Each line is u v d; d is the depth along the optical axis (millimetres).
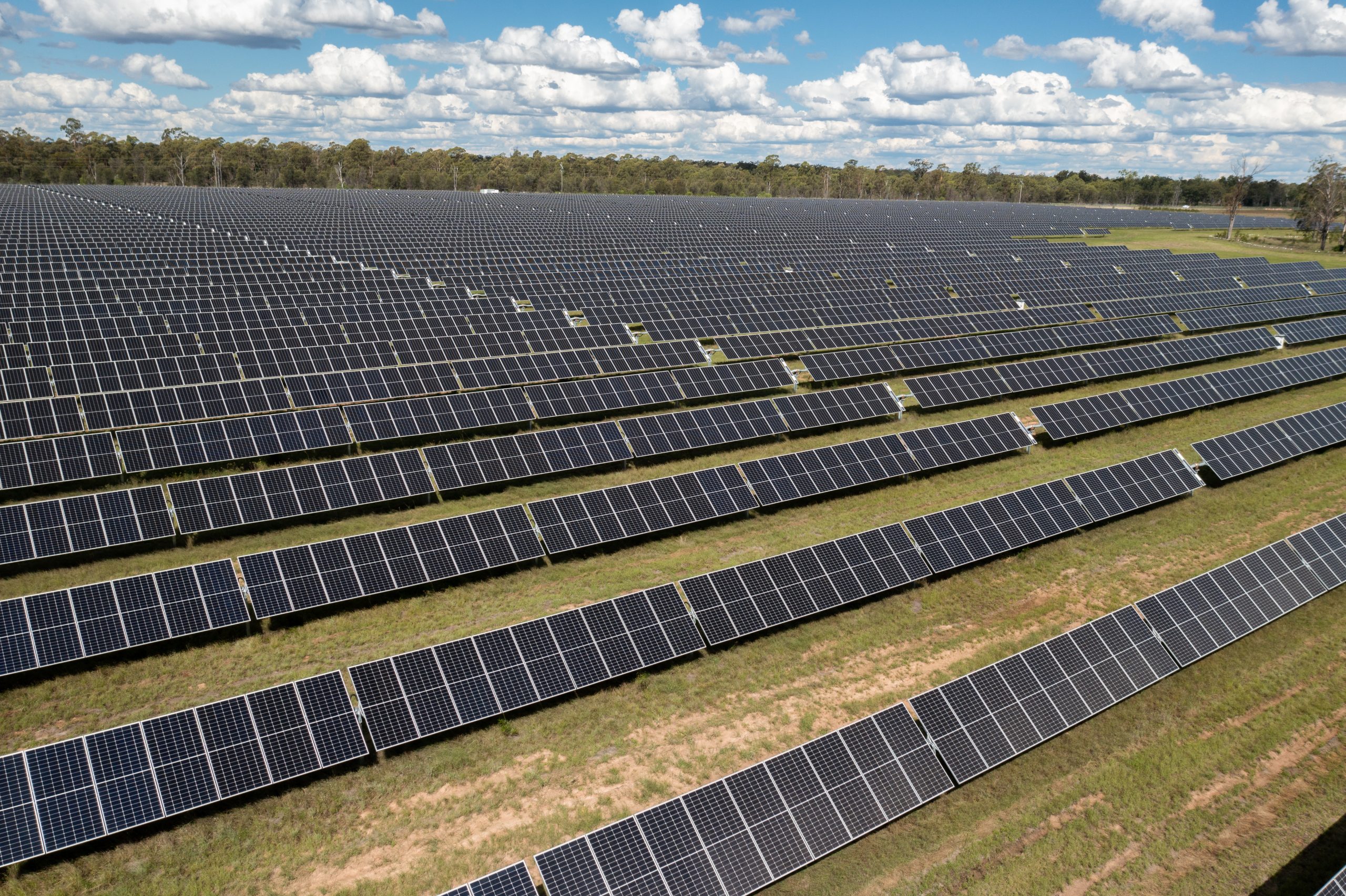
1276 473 40031
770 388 47219
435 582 27094
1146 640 24406
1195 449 38344
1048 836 18672
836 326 62812
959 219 160000
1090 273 89625
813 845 17719
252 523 29078
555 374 46875
